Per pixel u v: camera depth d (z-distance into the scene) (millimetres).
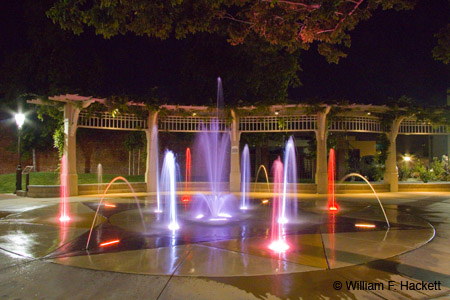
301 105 15828
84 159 19859
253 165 22438
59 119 15070
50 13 7293
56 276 4781
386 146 17547
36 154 19906
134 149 20016
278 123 16766
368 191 17047
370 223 8773
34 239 6895
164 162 20609
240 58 19828
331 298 4105
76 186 14797
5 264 5301
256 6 8523
